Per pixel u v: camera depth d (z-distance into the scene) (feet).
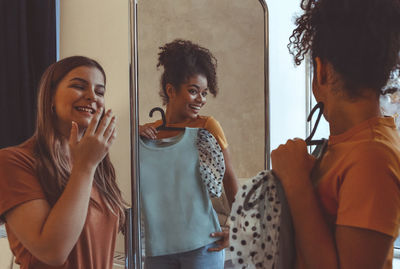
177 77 4.85
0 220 3.49
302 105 6.50
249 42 5.42
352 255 1.90
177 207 4.87
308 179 2.23
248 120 5.39
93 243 3.90
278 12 5.93
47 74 3.95
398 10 2.11
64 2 6.89
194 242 4.93
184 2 4.91
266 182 2.57
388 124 2.13
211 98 5.09
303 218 2.14
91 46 6.54
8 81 6.93
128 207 4.64
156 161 4.80
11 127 6.95
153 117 4.75
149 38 4.70
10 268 5.77
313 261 2.07
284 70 6.11
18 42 6.91
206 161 5.03
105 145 3.53
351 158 2.03
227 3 5.21
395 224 1.85
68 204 3.30
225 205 5.16
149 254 4.78
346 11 2.11
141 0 4.64
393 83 2.24
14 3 6.89
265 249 2.58
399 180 1.89
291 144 2.38
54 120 3.93
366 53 2.07
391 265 2.10
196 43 4.97
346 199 1.96
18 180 3.41
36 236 3.25
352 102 2.17
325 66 2.27
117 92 6.19
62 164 3.85
